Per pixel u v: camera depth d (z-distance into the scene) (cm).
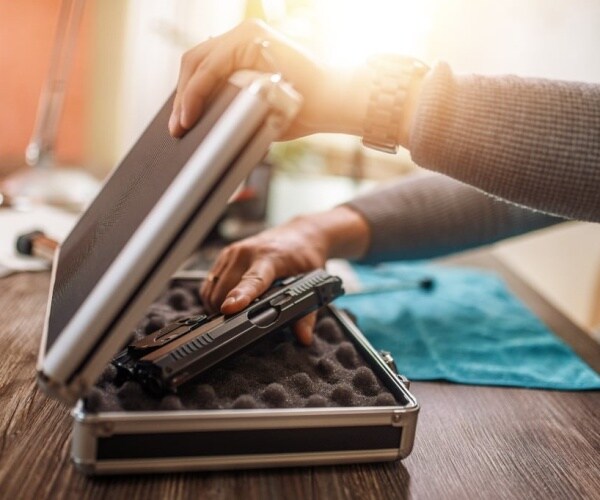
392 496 45
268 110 38
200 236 39
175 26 131
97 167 146
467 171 55
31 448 47
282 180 138
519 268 151
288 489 45
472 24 134
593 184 54
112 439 42
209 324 52
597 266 124
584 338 83
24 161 138
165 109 61
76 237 64
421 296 91
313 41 113
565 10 125
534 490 48
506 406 62
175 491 43
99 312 39
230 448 45
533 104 54
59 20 115
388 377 53
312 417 45
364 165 147
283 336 61
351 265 102
